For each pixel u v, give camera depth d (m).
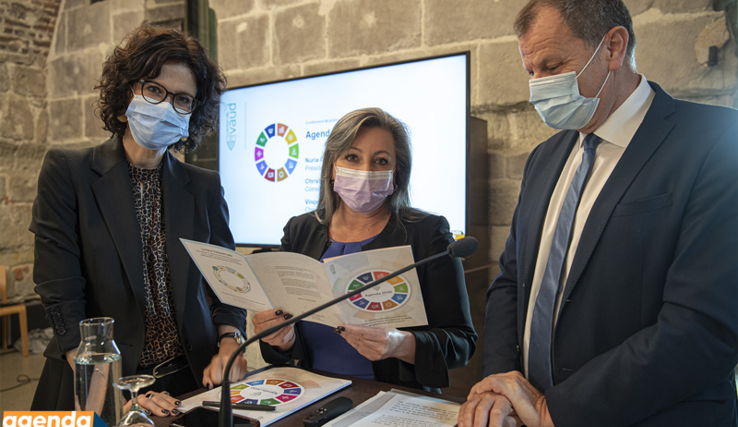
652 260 0.87
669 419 0.83
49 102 4.15
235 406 0.93
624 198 0.91
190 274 1.28
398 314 1.01
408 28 2.57
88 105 3.95
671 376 0.79
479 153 2.35
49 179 1.19
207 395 1.01
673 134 0.91
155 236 1.28
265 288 1.04
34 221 1.19
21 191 4.02
